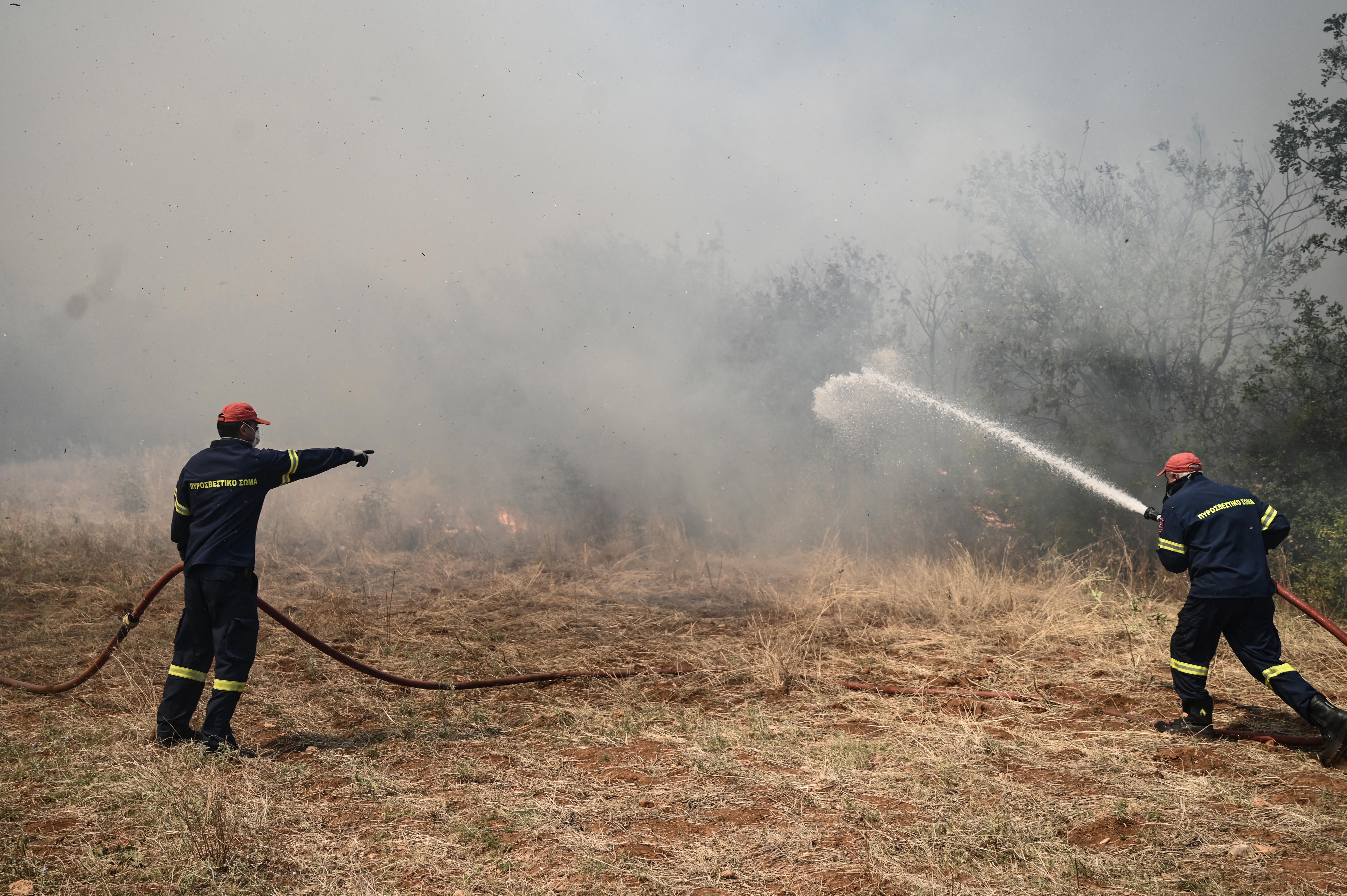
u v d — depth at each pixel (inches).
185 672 173.0
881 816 139.5
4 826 135.5
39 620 273.1
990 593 292.4
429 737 180.2
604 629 279.4
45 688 202.7
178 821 133.3
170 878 119.7
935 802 144.5
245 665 173.5
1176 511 179.2
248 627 173.9
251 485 177.8
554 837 134.0
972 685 215.3
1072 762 163.5
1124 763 162.1
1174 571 182.2
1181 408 344.5
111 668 224.4
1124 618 258.4
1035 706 197.6
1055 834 133.2
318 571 362.6
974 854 127.4
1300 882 117.3
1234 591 169.8
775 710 196.7
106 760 163.5
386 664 236.1
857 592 310.7
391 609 303.4
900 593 304.8
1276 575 287.4
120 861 125.5
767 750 169.3
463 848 130.0
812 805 145.3
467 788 153.5
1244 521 173.8
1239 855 125.2
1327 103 298.8
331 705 201.5
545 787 153.5
